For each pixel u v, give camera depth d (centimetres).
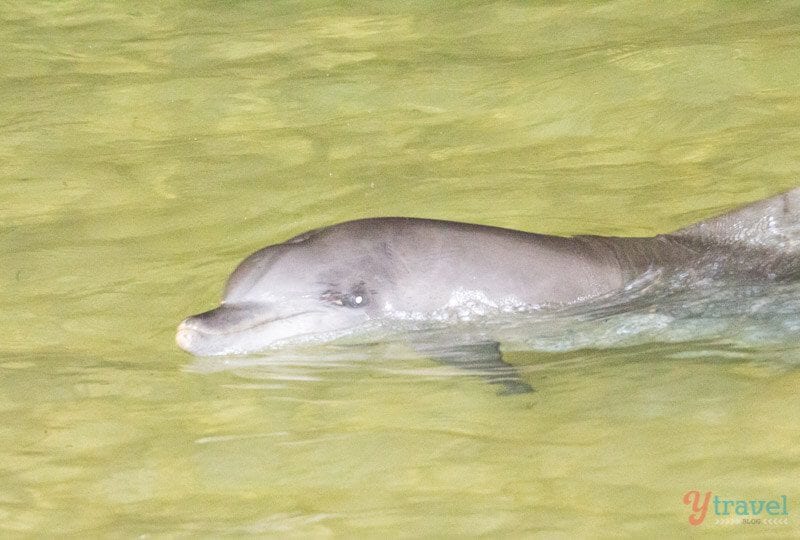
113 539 1677
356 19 4406
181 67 4003
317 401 2045
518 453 1856
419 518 1689
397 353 2198
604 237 2430
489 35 4116
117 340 2288
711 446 1839
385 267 2234
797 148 3045
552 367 2152
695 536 1602
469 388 2075
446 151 3197
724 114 3297
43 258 2655
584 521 1655
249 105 3628
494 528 1653
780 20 3947
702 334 2211
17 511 1766
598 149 3158
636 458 1819
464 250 2261
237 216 2833
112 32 4419
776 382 2038
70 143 3375
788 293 2312
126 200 2962
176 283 2506
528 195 2875
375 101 3600
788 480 1725
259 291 2227
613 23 4100
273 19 4469
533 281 2261
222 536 1670
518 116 3412
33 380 2145
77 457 1906
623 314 2258
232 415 2011
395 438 1919
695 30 3934
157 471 1858
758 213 2481
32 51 4241
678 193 2848
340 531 1667
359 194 2925
